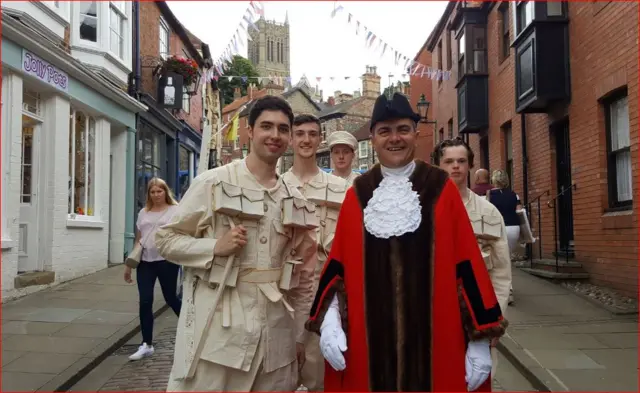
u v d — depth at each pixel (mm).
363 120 42156
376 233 2518
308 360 3131
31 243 8812
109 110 11297
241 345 2520
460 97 15016
